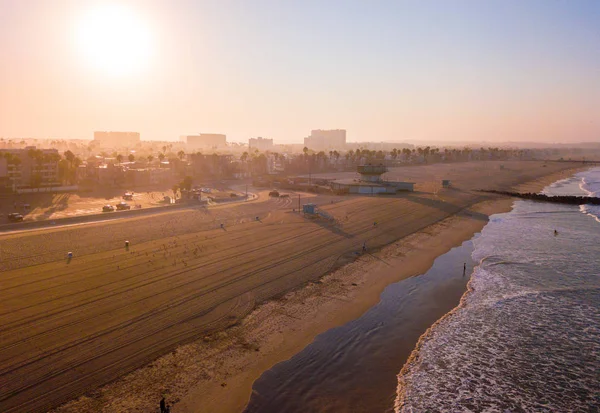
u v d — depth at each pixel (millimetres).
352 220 81625
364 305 42219
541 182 181750
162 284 44562
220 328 35375
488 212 98750
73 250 56375
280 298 42344
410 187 131375
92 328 34344
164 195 118438
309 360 31625
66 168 128375
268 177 182625
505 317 41031
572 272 54344
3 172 110688
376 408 26859
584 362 33625
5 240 60531
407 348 34531
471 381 30516
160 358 30453
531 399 28859
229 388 27656
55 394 25891
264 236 66750
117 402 25484
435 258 59406
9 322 34969
